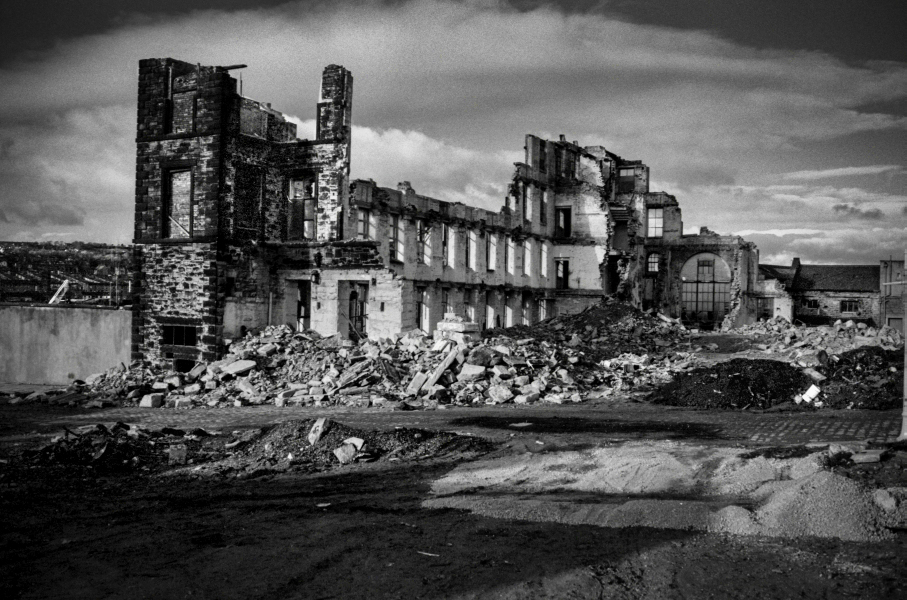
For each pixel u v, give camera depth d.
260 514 12.12
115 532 11.34
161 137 33.66
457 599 8.44
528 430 19.12
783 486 11.30
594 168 53.84
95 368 34.56
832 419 20.47
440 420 21.33
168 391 28.81
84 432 17.78
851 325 39.53
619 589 8.45
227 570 9.57
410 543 10.24
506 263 48.31
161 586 9.12
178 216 33.75
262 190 34.44
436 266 41.16
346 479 14.33
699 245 62.94
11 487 14.27
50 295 52.16
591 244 52.06
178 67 34.09
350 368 28.25
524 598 8.36
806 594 8.09
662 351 36.03
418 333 31.70
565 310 52.25
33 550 10.55
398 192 37.97
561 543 9.93
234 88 33.38
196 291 32.72
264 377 28.84
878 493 10.16
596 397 26.22
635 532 10.22
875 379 24.61
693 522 10.31
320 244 33.91
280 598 8.66
